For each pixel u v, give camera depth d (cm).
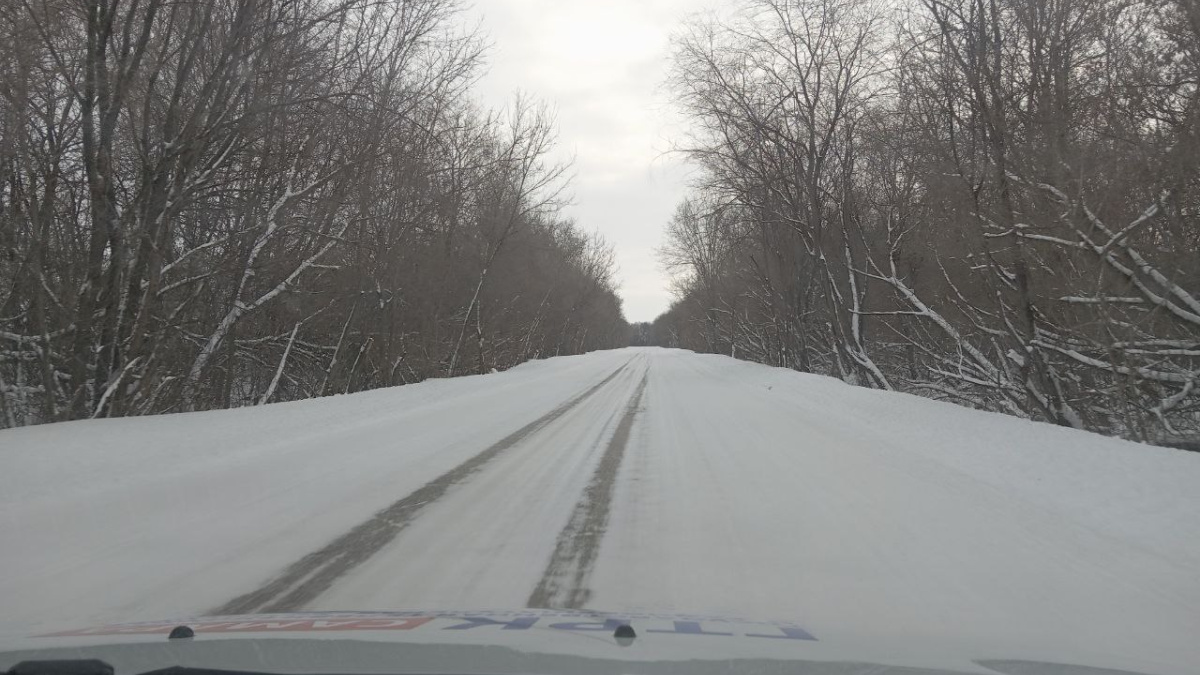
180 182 1447
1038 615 409
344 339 2292
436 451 955
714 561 506
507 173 3027
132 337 1415
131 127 1423
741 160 2616
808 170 2456
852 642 319
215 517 620
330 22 1567
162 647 278
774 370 2666
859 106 2348
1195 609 419
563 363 3944
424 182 2391
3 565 495
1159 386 1536
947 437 1009
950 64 1611
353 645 280
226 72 1441
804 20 2353
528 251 4041
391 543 550
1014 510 635
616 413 1414
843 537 562
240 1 1424
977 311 1931
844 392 1706
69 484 721
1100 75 1407
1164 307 1314
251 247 1789
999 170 1515
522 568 492
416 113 2131
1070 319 1608
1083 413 1742
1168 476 693
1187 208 1338
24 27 1227
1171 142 1268
